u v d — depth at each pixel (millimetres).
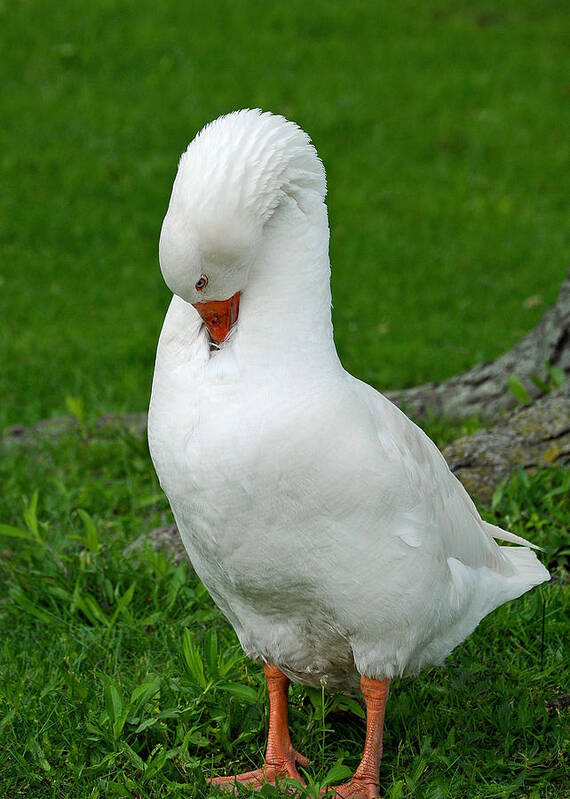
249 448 4230
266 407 4246
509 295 13555
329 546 4348
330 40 22094
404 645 4637
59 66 20625
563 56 21547
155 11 22969
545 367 8656
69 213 16078
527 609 6094
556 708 5387
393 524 4387
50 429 9703
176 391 4441
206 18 22797
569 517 6730
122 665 5883
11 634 6281
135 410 10227
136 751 5109
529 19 23469
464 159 17828
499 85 20266
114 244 15375
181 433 4391
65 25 22031
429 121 18938
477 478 7230
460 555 4902
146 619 6188
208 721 5207
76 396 10570
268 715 5371
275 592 4547
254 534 4355
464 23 23109
